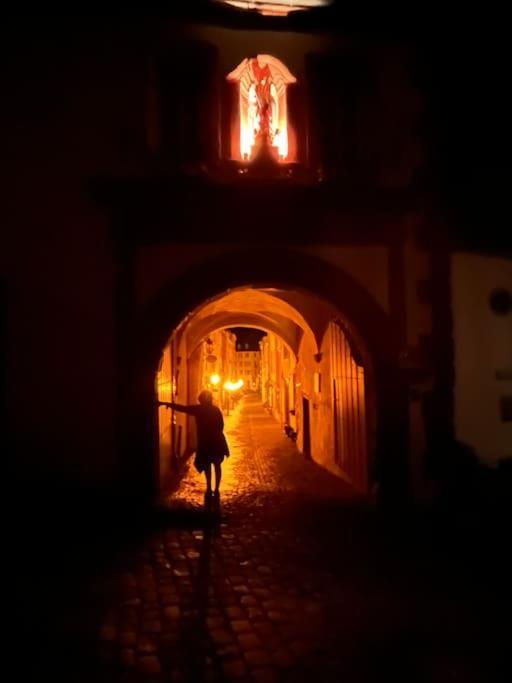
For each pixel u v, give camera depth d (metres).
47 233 6.82
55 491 6.64
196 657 3.57
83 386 6.75
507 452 7.01
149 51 7.05
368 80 7.34
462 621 4.05
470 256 7.12
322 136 7.32
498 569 5.11
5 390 6.66
